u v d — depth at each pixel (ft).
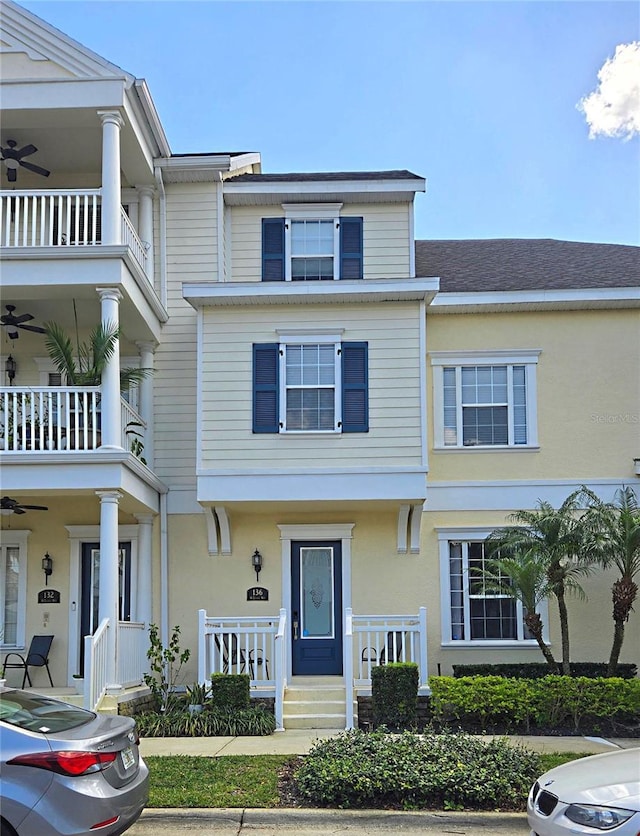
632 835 18.80
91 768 20.52
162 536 50.29
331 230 54.44
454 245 64.23
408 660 47.85
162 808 26.61
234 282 47.80
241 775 30.01
